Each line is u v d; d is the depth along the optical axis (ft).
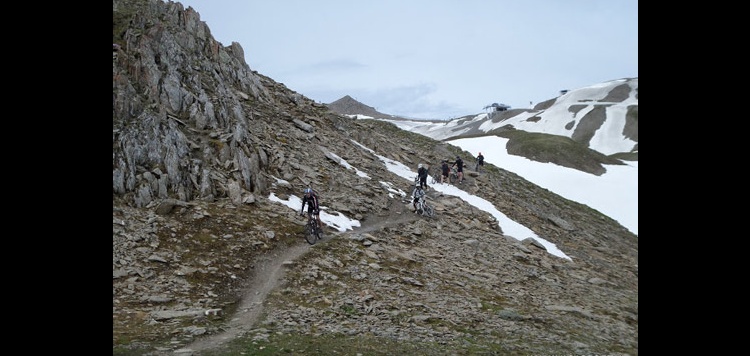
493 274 76.64
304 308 47.09
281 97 144.36
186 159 73.46
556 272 89.51
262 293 50.55
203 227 61.77
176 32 111.24
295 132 118.73
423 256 77.00
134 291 45.14
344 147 130.00
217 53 126.11
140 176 64.80
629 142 634.84
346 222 84.28
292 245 66.33
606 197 235.81
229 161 80.74
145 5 116.37
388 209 99.40
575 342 49.93
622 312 70.23
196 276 51.01
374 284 59.00
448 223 101.65
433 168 151.94
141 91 84.99
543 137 349.41
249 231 64.69
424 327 46.55
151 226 57.62
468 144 368.68
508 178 176.76
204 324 39.78
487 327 50.01
